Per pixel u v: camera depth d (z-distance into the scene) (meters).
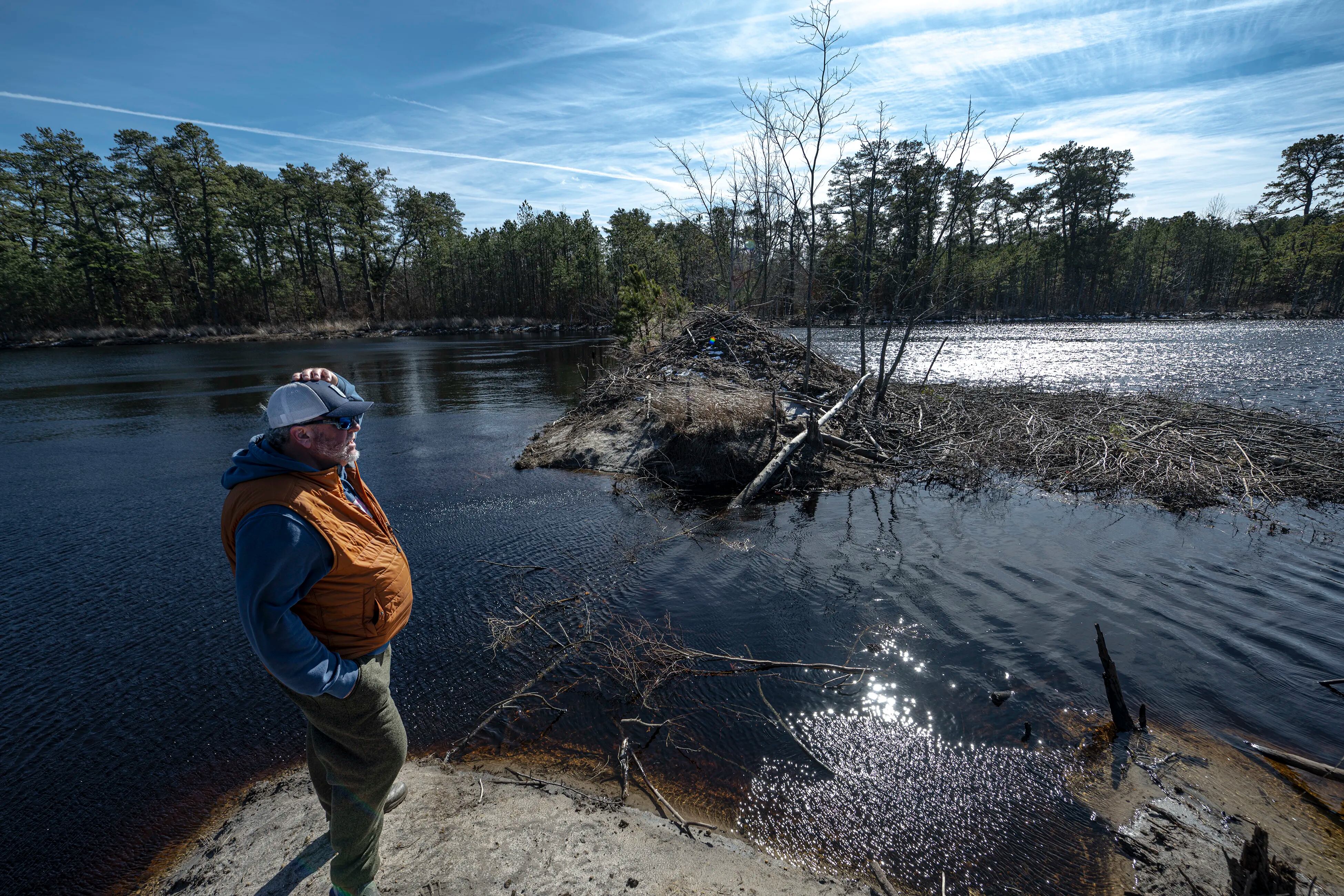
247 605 1.63
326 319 60.44
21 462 10.97
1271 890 2.24
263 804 3.02
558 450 10.19
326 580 1.83
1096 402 12.62
